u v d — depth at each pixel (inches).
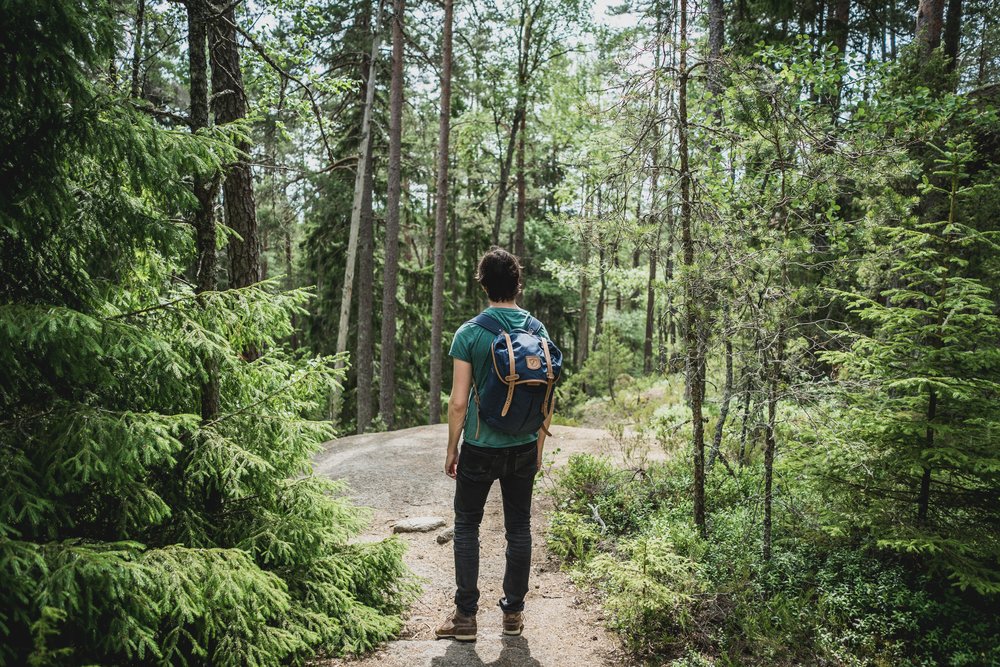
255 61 347.9
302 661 120.3
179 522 115.0
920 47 310.0
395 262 562.3
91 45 91.8
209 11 128.0
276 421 127.8
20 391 99.0
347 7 584.4
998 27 725.9
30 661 66.4
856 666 130.1
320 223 676.7
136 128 96.5
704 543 174.1
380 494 253.9
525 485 132.1
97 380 105.2
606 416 606.5
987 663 126.4
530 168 748.6
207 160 107.4
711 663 129.7
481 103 724.0
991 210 209.2
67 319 87.0
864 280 176.9
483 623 147.0
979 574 135.6
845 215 236.8
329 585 130.6
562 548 192.1
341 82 420.8
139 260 123.0
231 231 135.3
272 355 147.8
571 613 154.5
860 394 163.5
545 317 1173.1
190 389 123.9
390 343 572.1
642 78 185.0
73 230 103.2
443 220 566.9
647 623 142.3
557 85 655.1
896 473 156.6
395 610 150.3
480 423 123.7
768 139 180.1
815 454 168.6
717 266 173.0
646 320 977.5
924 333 154.1
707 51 189.3
